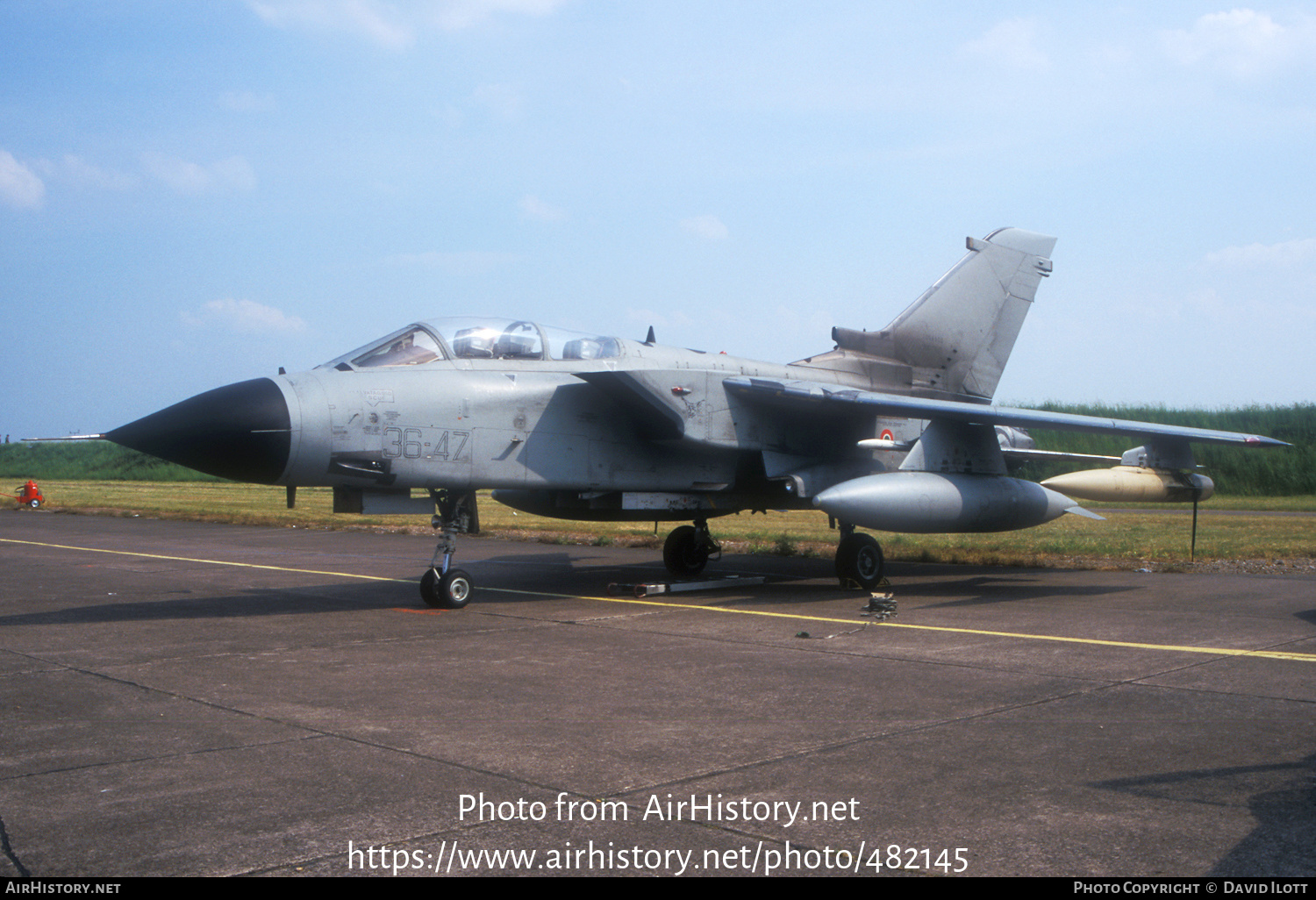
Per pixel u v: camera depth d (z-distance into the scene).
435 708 6.09
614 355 12.09
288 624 9.70
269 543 20.31
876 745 5.22
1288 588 12.22
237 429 9.21
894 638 8.77
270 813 4.20
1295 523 23.72
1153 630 9.10
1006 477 12.96
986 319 15.87
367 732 5.50
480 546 19.72
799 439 12.83
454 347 10.95
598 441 11.60
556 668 7.38
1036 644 8.40
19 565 15.91
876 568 12.71
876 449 12.73
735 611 10.55
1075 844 3.84
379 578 13.97
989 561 15.65
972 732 5.46
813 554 17.36
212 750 5.14
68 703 6.26
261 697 6.40
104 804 4.32
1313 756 4.98
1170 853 3.75
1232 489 36.50
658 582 12.75
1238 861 3.66
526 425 10.97
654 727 5.61
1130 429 12.39
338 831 3.99
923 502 11.53
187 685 6.79
